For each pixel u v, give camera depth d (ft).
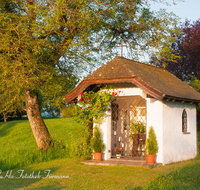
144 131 41.55
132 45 53.78
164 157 35.29
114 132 41.65
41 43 39.11
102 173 30.66
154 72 44.47
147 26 50.83
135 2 49.06
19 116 132.77
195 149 45.37
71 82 46.98
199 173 29.04
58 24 40.22
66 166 35.63
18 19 40.16
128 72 35.19
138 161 36.37
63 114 96.89
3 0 40.96
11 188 24.86
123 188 23.75
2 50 37.76
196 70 98.73
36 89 41.47
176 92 39.32
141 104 42.01
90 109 39.01
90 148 39.70
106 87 39.01
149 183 25.29
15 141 67.46
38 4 39.65
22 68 36.99
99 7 44.14
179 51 102.06
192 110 45.42
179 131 39.88
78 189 24.16
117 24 49.78
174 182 25.94
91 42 48.26
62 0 38.14
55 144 46.21
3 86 37.70
